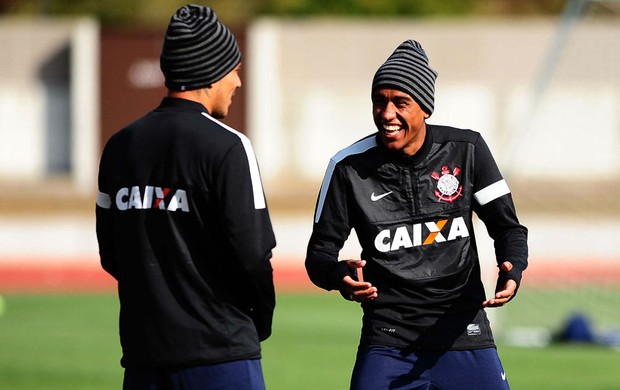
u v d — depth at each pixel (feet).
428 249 53.93
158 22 416.67
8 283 213.87
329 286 53.52
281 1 411.75
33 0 441.68
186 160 46.26
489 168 54.65
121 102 322.55
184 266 46.37
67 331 140.26
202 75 47.52
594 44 316.60
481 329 54.08
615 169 316.19
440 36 326.24
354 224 55.21
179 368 46.39
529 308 185.98
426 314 53.57
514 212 54.90
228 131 46.83
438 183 54.08
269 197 305.53
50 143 336.08
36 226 270.46
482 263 158.51
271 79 326.85
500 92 324.80
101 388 98.84
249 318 47.70
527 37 323.98
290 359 116.88
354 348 125.80
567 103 317.01
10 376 104.78
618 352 126.72
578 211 282.56
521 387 99.81
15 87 335.47
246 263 45.70
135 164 47.26
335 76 328.29
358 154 54.65
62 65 336.08
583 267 231.50
